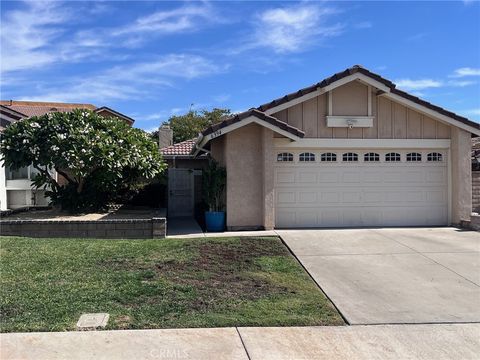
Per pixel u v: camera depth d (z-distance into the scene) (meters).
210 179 13.11
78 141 13.01
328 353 5.02
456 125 13.59
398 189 13.81
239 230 12.80
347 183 13.61
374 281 7.80
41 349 4.98
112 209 16.00
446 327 5.84
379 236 11.70
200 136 12.53
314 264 8.87
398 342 5.35
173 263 8.49
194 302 6.48
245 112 12.11
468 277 8.08
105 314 5.95
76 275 7.57
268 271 8.29
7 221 11.45
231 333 5.48
